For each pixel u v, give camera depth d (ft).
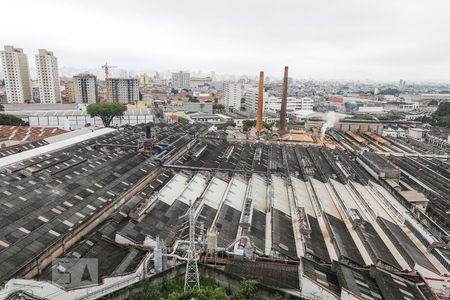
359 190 333.42
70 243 211.41
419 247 234.17
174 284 176.76
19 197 235.40
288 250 214.69
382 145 639.76
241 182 344.49
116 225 231.09
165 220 244.22
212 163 409.28
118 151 398.21
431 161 498.28
